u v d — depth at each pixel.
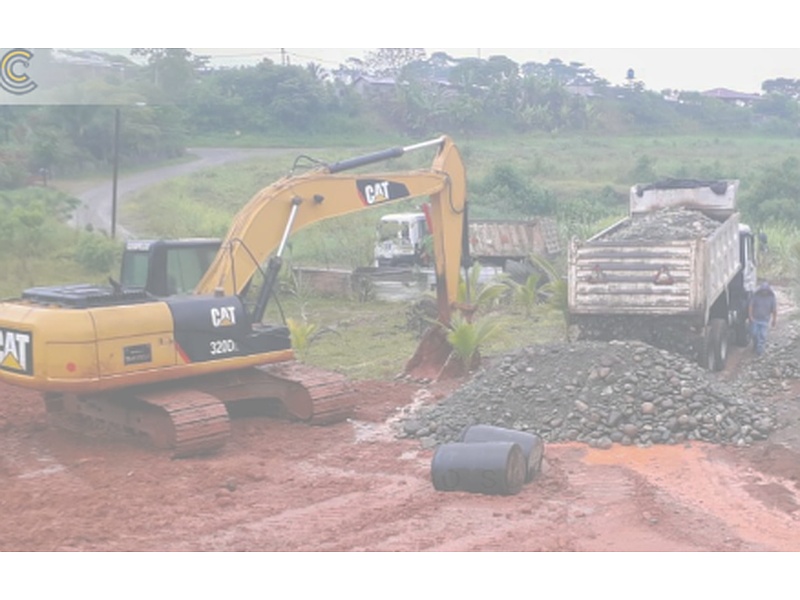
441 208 18.92
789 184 48.69
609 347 15.47
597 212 51.78
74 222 41.72
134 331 13.33
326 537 9.94
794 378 18.16
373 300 29.73
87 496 11.42
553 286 20.39
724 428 13.96
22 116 51.81
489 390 15.27
